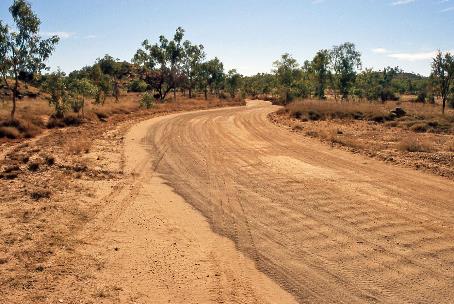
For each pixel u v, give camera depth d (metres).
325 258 7.91
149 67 62.56
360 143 20.48
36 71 24.02
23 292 6.38
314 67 55.12
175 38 62.25
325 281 7.05
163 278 7.09
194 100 62.12
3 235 8.39
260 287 6.86
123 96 66.69
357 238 8.86
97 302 6.22
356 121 31.16
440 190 12.48
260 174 14.65
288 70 61.38
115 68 64.75
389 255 8.02
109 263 7.54
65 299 6.25
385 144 20.45
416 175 14.35
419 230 9.29
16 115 25.23
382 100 61.03
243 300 6.46
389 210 10.65
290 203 11.28
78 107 29.59
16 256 7.54
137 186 12.77
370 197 11.79
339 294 6.64
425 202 11.31
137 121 30.89
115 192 11.99
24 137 21.19
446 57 33.66
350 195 11.99
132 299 6.36
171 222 9.79
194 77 70.94
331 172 14.90
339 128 26.95
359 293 6.67
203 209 10.79
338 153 18.67
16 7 22.97
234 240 8.78
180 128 27.55
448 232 9.17
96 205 10.71
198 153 18.61
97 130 24.56
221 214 10.42
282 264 7.68
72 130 24.11
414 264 7.65
